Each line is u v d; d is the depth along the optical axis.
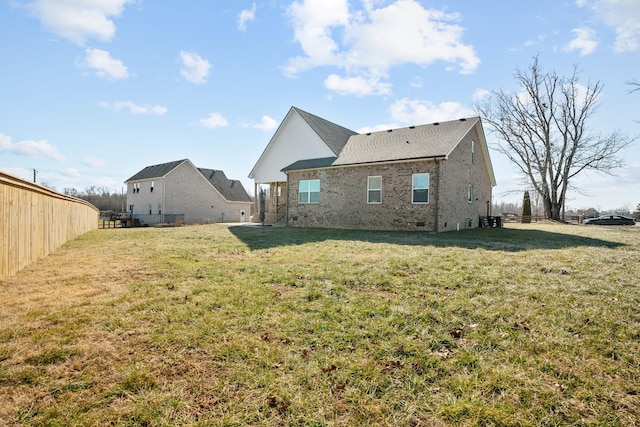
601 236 11.38
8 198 4.88
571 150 26.94
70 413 1.79
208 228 17.91
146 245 9.09
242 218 39.75
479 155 19.16
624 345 2.62
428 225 13.88
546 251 7.34
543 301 3.68
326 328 2.98
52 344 2.59
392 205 14.87
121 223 27.16
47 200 7.19
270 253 7.42
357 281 4.63
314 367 2.31
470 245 8.55
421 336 2.82
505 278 4.72
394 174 14.84
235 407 1.88
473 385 2.10
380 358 2.45
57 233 8.38
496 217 18.83
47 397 1.93
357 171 16.02
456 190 15.66
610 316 3.21
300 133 20.36
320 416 1.82
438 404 1.92
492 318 3.20
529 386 2.08
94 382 2.10
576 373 2.22
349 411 1.87
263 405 1.90
